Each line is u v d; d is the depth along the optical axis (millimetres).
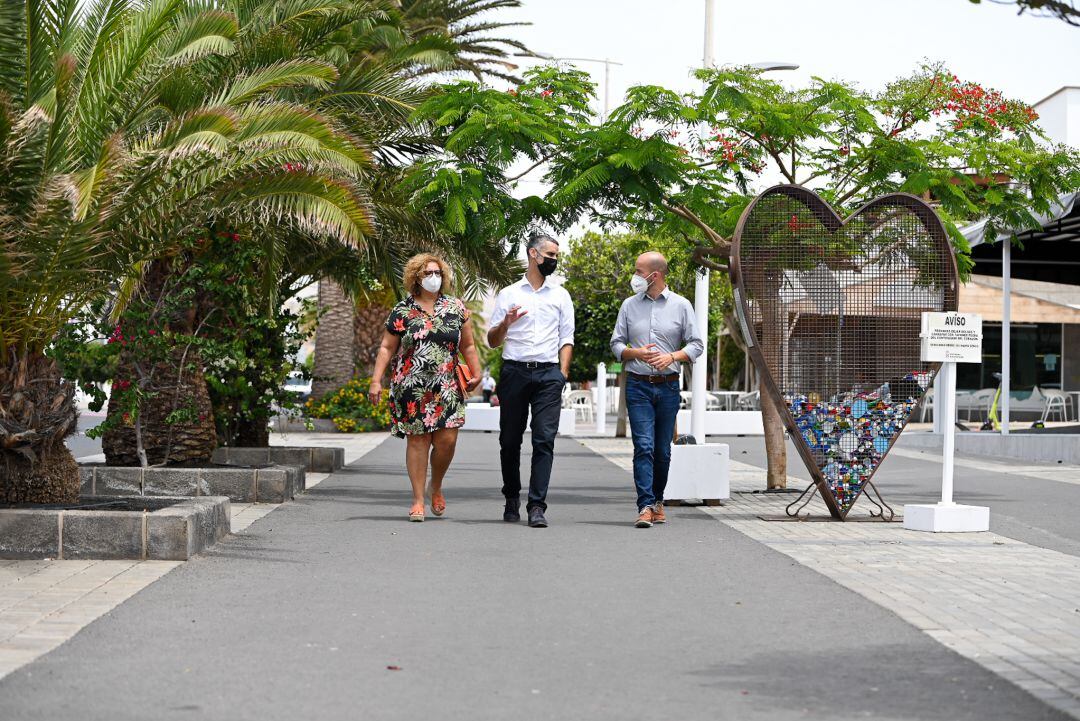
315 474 16891
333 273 18297
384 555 8742
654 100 12844
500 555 8797
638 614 6691
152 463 13641
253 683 5129
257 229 14000
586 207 13773
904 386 11500
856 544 9766
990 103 14656
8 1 9359
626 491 14516
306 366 17500
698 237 14859
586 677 5293
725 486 12836
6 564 8242
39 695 4898
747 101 13406
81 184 9070
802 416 11461
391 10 17734
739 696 5000
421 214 15453
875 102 14312
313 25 14680
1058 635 6238
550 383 10578
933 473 18719
